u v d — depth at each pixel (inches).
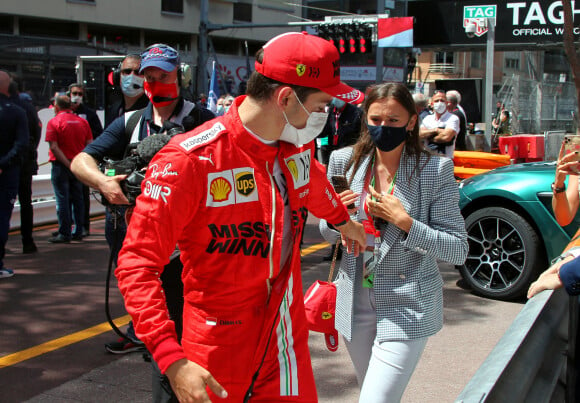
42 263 283.4
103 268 276.4
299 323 82.6
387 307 101.7
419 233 98.3
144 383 159.6
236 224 72.3
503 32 763.4
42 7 1076.5
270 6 1405.0
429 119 386.6
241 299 73.9
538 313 79.0
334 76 71.6
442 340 188.2
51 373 165.3
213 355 74.4
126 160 114.6
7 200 256.5
